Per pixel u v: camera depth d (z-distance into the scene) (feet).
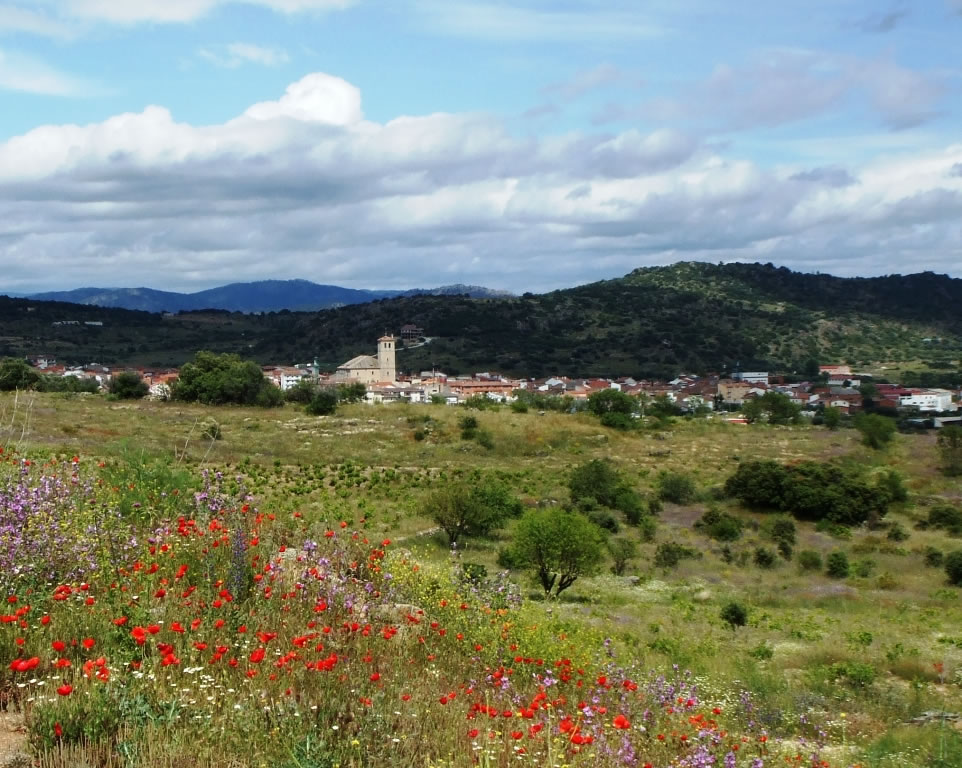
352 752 17.28
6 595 22.52
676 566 115.85
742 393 471.21
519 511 131.23
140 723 16.62
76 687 17.28
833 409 329.72
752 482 170.81
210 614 22.91
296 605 26.37
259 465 147.23
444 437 214.28
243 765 16.07
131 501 35.40
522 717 21.13
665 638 57.26
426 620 30.19
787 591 101.86
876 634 69.00
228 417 212.64
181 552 28.73
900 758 30.71
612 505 159.02
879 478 188.03
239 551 27.50
